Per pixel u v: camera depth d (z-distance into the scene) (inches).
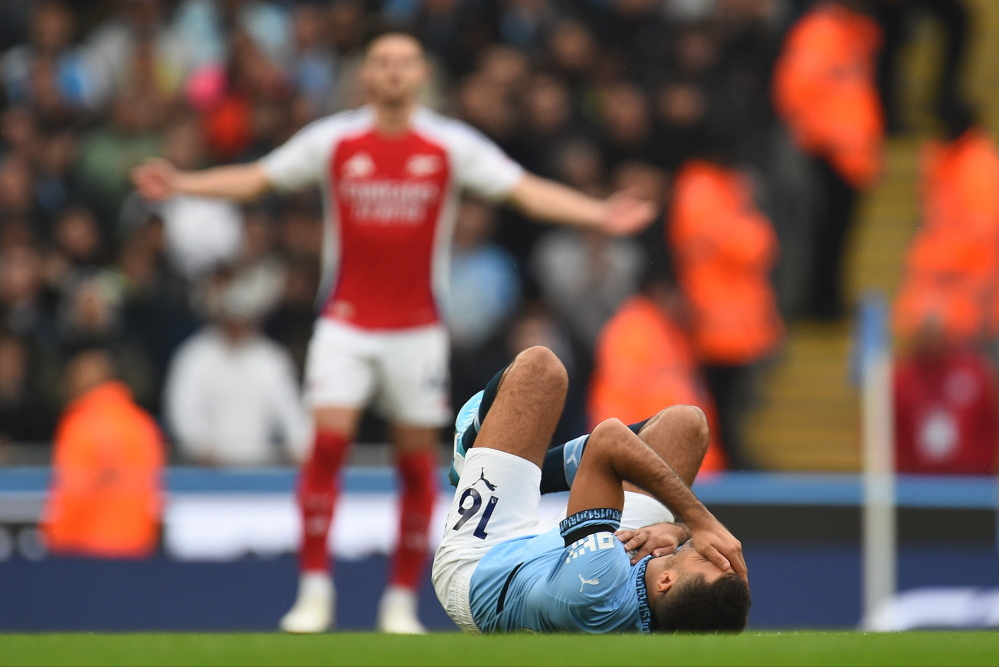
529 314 1269.7
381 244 842.8
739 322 1290.6
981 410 1197.1
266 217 1274.6
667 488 484.7
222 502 1104.2
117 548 1091.3
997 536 1164.5
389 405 852.6
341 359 834.2
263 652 401.4
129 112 1354.6
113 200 1321.4
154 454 1128.2
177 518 1101.1
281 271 1259.8
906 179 1494.8
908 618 1147.9
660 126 1328.7
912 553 1154.0
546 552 506.0
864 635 460.8
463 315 1250.0
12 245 1272.1
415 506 855.1
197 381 1164.5
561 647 402.6
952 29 1482.5
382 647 412.2
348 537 1094.4
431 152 854.5
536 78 1353.3
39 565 1083.3
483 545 518.6
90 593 1085.8
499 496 519.8
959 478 1176.8
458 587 517.7
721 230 1289.4
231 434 1165.1
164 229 1262.3
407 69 849.5
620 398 1224.2
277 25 1419.8
